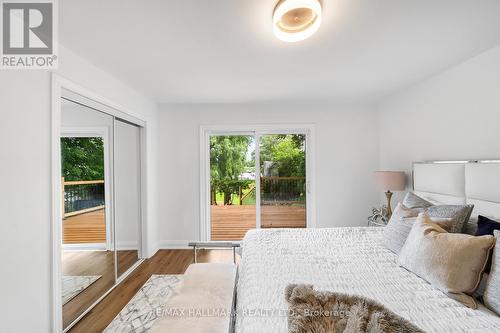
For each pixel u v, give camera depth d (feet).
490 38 5.81
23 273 4.81
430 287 4.17
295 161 12.36
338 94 10.41
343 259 5.46
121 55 6.61
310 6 4.25
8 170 4.55
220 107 11.90
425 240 4.56
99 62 7.05
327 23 5.17
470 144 6.85
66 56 6.11
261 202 12.34
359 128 11.86
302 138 12.38
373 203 11.90
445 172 7.16
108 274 8.09
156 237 11.61
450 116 7.54
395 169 10.47
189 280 5.19
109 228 8.19
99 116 7.78
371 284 4.29
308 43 6.05
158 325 3.73
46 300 5.31
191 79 8.51
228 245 7.13
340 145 11.91
